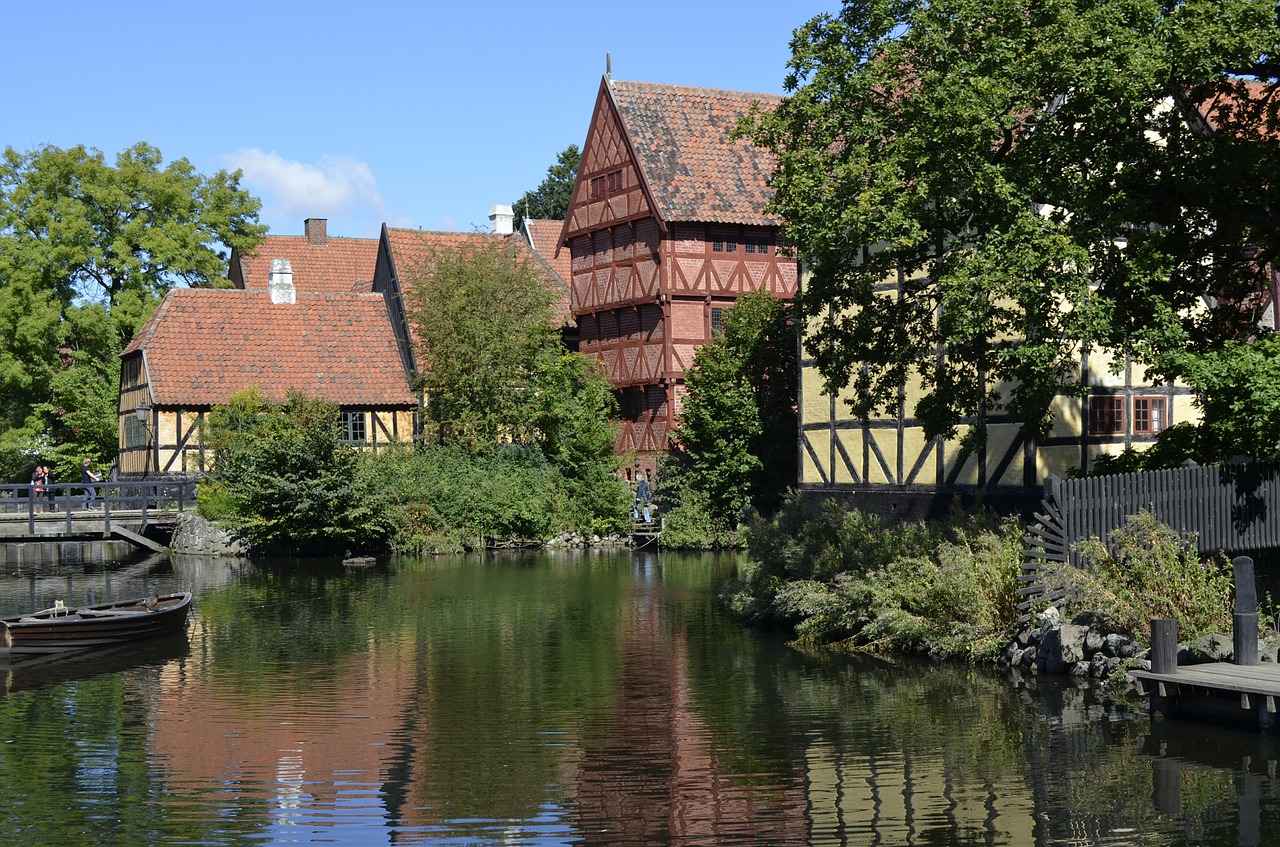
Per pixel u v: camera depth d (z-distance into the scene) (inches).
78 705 670.5
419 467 1621.6
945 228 760.3
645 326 1711.4
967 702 637.9
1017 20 728.3
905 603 800.9
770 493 1513.3
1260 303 869.8
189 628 932.0
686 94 1764.3
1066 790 486.0
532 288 1742.1
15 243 1993.1
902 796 485.7
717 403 1518.2
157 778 527.8
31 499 1492.4
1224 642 611.2
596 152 1777.8
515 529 1601.9
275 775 530.0
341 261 2379.4
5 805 491.5
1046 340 728.3
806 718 613.9
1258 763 514.6
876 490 1148.5
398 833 455.2
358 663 780.6
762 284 1691.7
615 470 1686.8
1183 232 776.3
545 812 476.4
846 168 742.5
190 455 1702.8
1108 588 689.6
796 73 795.4
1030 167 722.8
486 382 1681.8
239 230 2225.6
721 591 1051.3
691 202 1659.7
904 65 780.0
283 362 1790.1
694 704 650.8
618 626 919.7
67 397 2020.2
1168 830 440.5
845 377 825.5
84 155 2041.1
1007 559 770.8
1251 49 701.9
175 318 1787.6
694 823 461.4
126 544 1720.0
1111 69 686.5
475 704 658.8
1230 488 746.2
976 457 1035.9
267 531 1507.1
